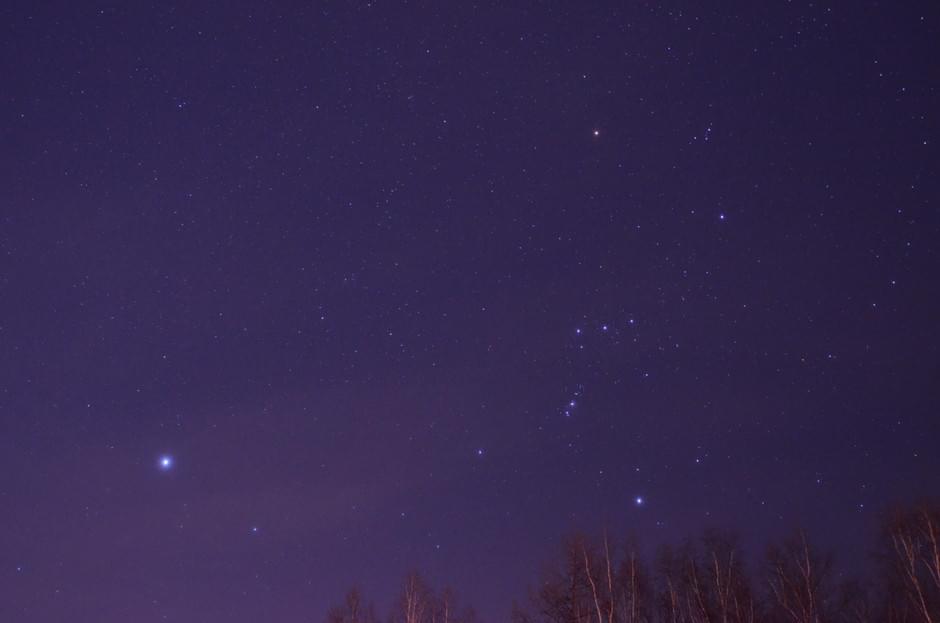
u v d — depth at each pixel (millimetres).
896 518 33094
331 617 35969
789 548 35000
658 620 35031
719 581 35344
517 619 32969
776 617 34344
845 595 33812
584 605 32906
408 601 36500
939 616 31109
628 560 35219
